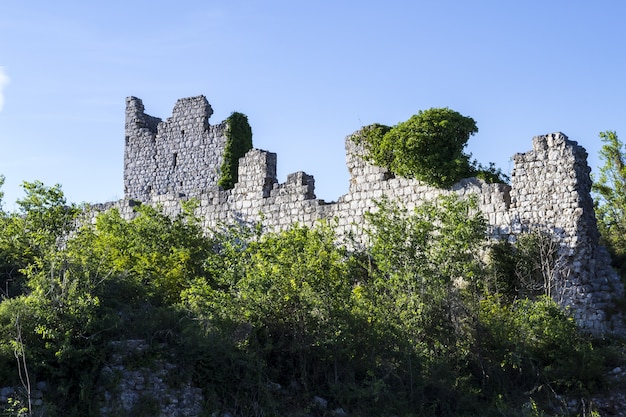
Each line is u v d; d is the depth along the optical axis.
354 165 48.84
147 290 35.28
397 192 46.84
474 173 45.00
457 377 34.78
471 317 36.59
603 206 55.72
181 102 64.12
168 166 64.00
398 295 36.91
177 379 29.59
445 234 39.69
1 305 30.73
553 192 41.75
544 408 34.34
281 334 33.47
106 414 27.97
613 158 56.50
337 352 33.09
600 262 40.97
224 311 33.53
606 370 36.22
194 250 43.59
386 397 32.88
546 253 41.00
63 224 43.97
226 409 29.97
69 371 29.05
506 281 41.12
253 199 52.81
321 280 34.41
